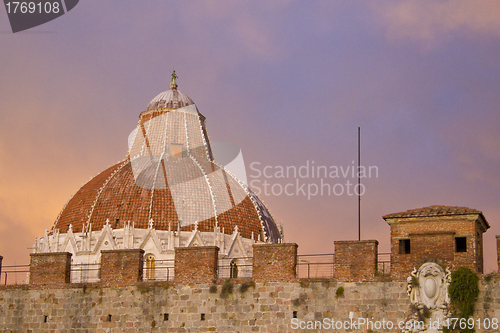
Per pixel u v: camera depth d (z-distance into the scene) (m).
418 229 52.97
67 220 122.88
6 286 58.91
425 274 51.66
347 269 53.44
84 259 116.12
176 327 55.09
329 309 53.06
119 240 116.75
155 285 56.25
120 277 57.16
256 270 54.84
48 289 58.19
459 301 50.62
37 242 122.88
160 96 139.75
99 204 121.94
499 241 51.66
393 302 52.09
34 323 57.72
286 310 53.62
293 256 54.53
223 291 54.88
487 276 50.59
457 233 52.06
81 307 57.25
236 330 54.09
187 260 56.22
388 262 53.69
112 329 56.22
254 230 124.44
